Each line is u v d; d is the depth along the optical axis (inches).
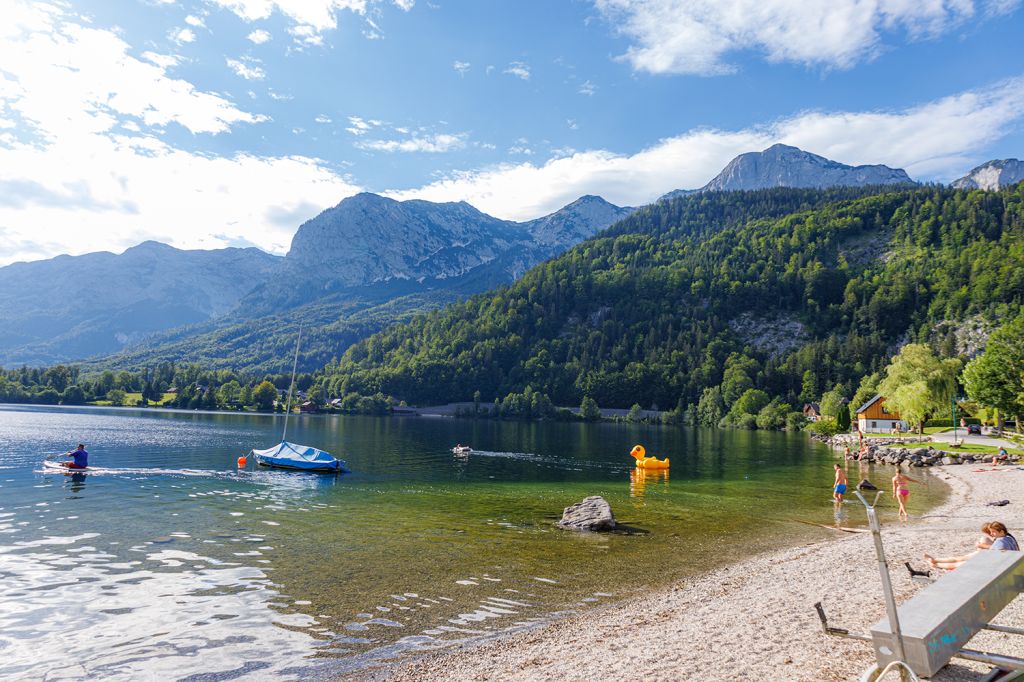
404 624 648.4
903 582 762.8
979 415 4271.7
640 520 1337.4
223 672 526.9
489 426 6412.4
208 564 879.1
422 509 1430.9
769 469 2591.0
